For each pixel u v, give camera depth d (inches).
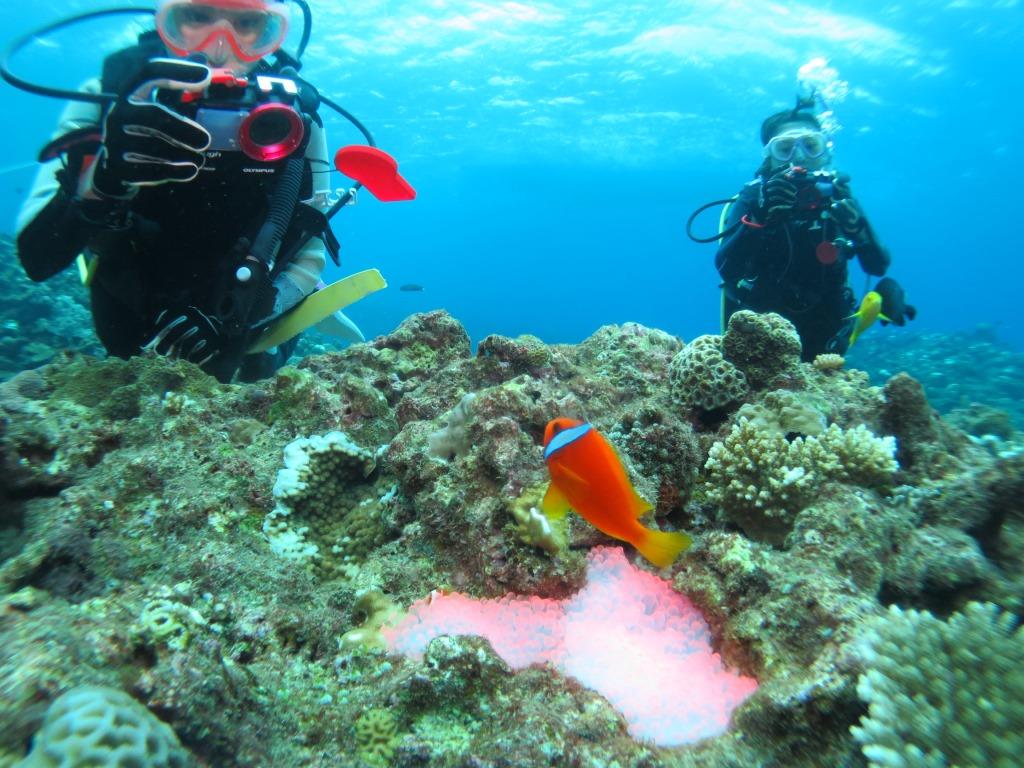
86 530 101.0
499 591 96.8
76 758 46.2
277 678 80.4
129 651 62.1
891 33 1094.4
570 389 152.7
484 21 1125.7
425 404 149.3
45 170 159.8
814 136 245.4
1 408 115.2
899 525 107.6
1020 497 108.7
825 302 256.2
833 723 69.5
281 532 114.3
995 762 60.3
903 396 139.6
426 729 78.0
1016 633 71.2
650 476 115.6
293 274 178.4
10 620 61.7
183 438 123.3
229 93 139.6
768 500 111.9
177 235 149.4
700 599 93.7
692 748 74.1
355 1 1058.1
